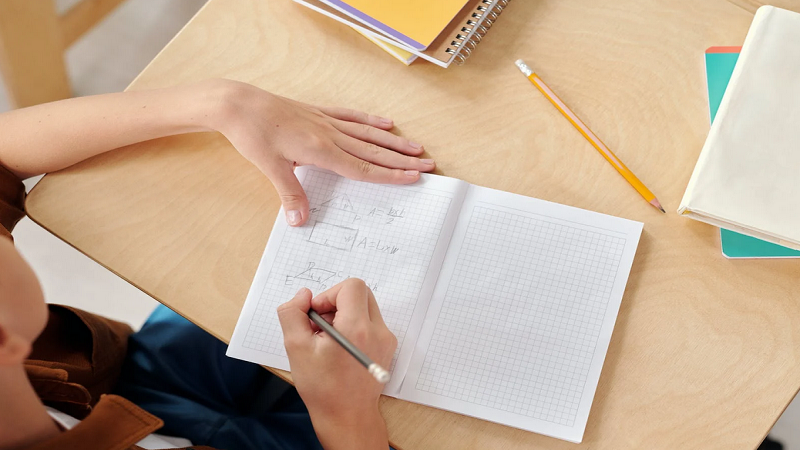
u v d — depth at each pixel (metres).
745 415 0.67
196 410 0.90
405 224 0.75
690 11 0.83
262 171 0.77
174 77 0.84
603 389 0.69
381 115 0.81
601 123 0.79
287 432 0.90
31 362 0.73
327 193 0.77
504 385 0.70
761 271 0.72
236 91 0.77
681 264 0.73
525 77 0.81
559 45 0.83
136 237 0.77
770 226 0.68
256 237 0.76
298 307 0.70
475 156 0.78
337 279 0.74
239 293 0.74
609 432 0.68
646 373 0.69
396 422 0.70
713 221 0.71
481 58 0.83
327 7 0.83
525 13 0.84
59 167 0.80
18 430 0.54
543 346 0.71
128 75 1.65
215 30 0.86
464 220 0.75
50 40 1.30
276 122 0.76
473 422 0.69
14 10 1.20
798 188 0.69
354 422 0.68
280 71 0.84
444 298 0.73
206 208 0.78
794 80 0.72
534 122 0.79
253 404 0.95
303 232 0.76
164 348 0.93
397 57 0.83
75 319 0.86
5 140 0.80
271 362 0.72
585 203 0.76
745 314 0.71
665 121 0.79
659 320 0.71
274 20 0.86
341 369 0.68
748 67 0.73
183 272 0.75
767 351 0.69
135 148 0.80
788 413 1.10
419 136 0.80
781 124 0.71
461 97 0.81
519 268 0.73
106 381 0.88
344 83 0.83
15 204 0.83
